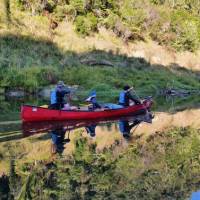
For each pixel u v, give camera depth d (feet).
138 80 149.18
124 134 66.28
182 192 38.06
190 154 55.21
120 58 163.12
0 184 38.29
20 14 150.71
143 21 185.98
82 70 134.31
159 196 36.14
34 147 53.11
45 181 39.24
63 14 161.07
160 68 175.73
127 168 45.47
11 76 113.70
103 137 62.90
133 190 37.65
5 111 82.43
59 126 69.92
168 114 95.20
